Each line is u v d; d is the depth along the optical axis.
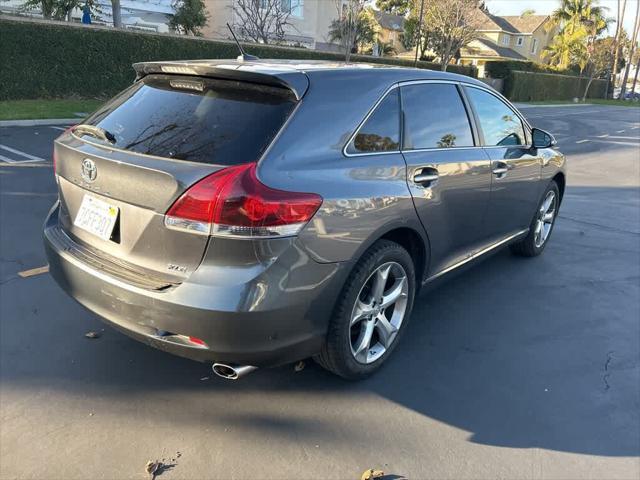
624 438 2.83
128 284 2.54
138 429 2.71
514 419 2.94
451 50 31.08
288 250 2.43
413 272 3.30
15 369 3.12
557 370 3.43
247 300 2.36
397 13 54.97
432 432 2.81
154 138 2.66
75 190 2.94
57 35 16.02
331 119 2.76
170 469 2.46
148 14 26.44
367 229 2.79
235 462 2.53
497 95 4.30
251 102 2.68
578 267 5.25
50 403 2.86
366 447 2.68
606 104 46.50
